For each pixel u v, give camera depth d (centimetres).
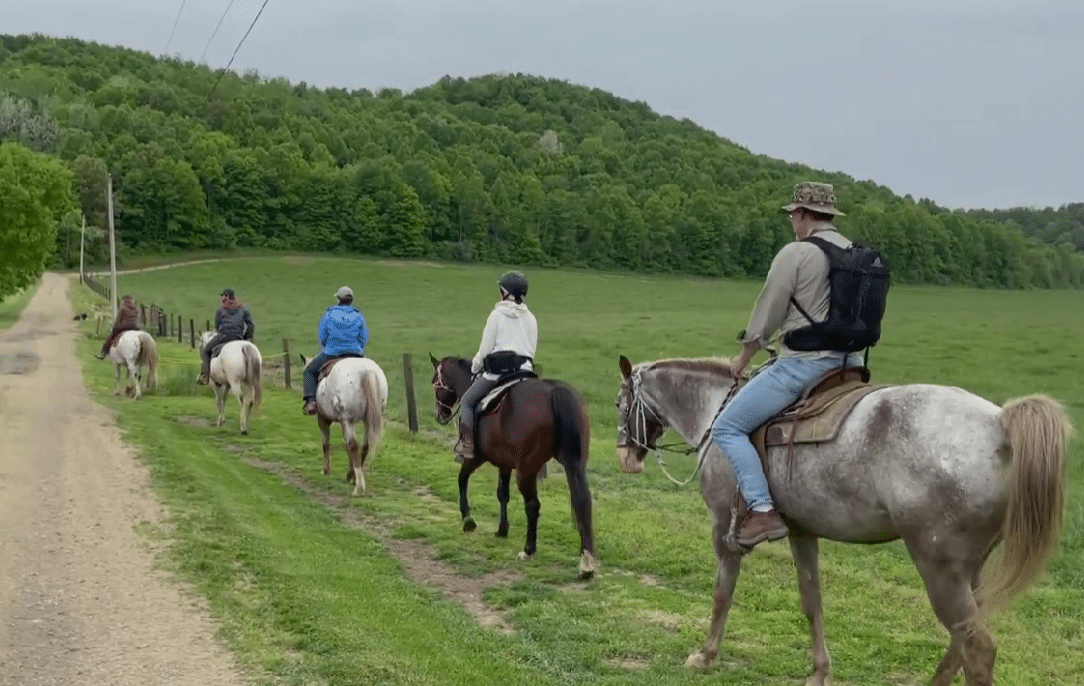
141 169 12212
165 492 1130
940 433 471
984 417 468
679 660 639
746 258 14112
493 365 891
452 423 1847
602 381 2552
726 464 586
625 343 3891
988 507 457
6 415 1756
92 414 1830
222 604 715
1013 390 2500
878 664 634
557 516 1089
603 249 13688
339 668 589
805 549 585
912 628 711
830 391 535
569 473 839
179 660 609
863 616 736
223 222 12569
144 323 4747
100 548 875
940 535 468
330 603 723
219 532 937
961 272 14325
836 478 511
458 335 4372
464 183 13550
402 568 887
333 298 7944
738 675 608
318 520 1075
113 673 588
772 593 789
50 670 591
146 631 661
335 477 1344
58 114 14538
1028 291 13112
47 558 835
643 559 899
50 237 5106
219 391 1817
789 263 536
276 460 1489
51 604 715
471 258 13025
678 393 660
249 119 16025
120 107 14938
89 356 3203
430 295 8600
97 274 9919
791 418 541
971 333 4522
